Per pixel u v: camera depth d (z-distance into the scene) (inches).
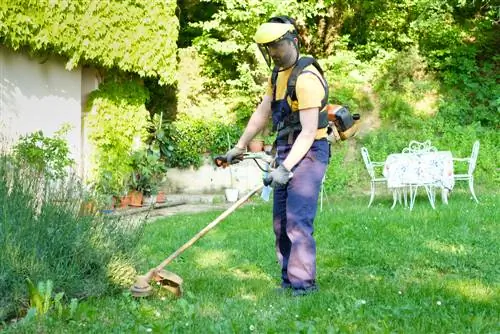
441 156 359.6
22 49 376.8
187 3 617.9
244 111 545.6
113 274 157.8
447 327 131.2
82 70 441.4
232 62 579.5
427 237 249.6
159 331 123.1
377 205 394.3
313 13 566.9
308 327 125.6
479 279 183.2
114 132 451.5
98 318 136.9
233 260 214.8
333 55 614.5
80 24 382.3
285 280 173.8
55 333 125.9
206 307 148.2
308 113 156.3
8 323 135.2
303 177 161.0
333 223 285.6
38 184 165.0
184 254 226.8
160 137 479.8
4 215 147.6
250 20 552.7
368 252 221.0
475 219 289.0
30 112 383.2
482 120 541.0
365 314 139.4
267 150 508.1
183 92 562.6
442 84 561.9
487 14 604.4
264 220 315.6
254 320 135.2
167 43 462.3
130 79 471.2
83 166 415.2
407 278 185.3
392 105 552.4
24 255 144.1
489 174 487.5
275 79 164.1
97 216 167.8
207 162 512.1
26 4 344.2
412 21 589.0
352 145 536.4
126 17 420.8
